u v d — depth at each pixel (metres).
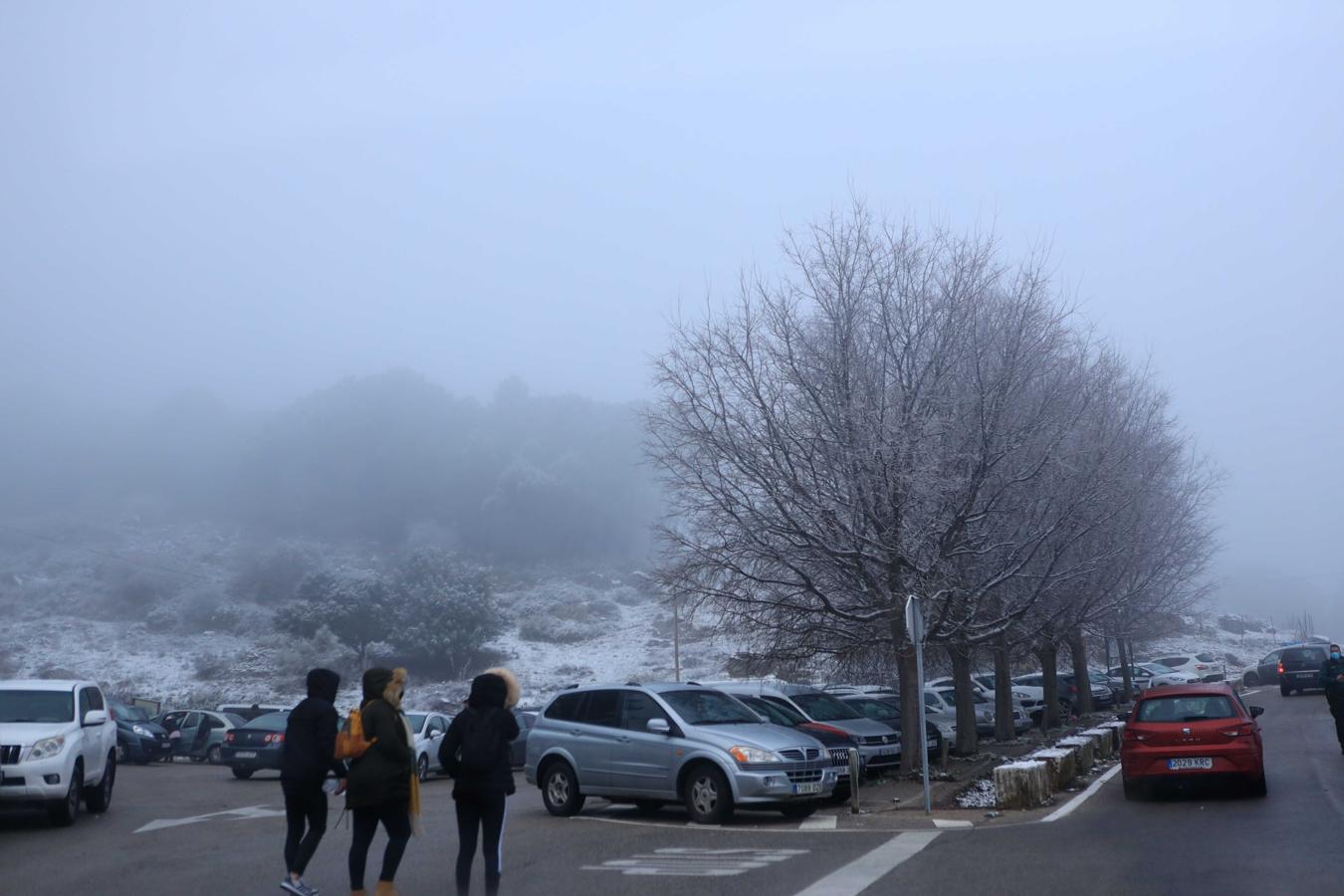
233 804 18.30
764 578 19.23
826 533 18.59
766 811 16.14
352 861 8.56
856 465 18.00
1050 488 19.05
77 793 14.91
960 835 12.82
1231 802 14.65
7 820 15.55
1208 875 9.50
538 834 13.62
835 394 18.52
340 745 8.60
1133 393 28.28
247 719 33.78
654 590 20.67
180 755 34.16
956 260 19.61
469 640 60.12
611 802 17.55
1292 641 80.38
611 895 9.25
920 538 18.06
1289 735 24.98
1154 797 15.57
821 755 15.04
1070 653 38.38
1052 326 19.80
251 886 9.95
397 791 8.62
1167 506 29.53
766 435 18.77
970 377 18.75
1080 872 9.87
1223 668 47.72
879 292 19.31
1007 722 26.73
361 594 62.16
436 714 25.97
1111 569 23.48
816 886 9.51
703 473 19.27
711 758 14.42
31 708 15.46
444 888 9.75
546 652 63.81
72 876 10.61
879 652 21.17
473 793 8.73
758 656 20.81
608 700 15.84
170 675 62.19
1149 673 50.28
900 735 20.33
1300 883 9.02
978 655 26.64
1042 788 15.53
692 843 12.66
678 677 43.06
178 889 9.81
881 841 12.47
